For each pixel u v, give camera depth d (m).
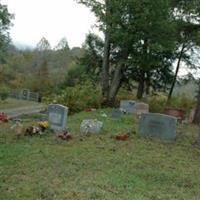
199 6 36.34
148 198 9.74
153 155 14.81
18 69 111.00
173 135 18.36
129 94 42.34
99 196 9.52
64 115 18.25
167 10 34.66
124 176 11.59
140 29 34.94
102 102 33.44
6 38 61.81
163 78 42.94
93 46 40.94
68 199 9.28
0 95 48.19
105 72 37.41
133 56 36.72
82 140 16.73
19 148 14.67
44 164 12.50
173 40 35.94
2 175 11.24
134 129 20.19
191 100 44.06
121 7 34.53
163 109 36.31
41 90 79.38
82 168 12.28
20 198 9.36
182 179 11.84
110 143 16.45
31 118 26.31
